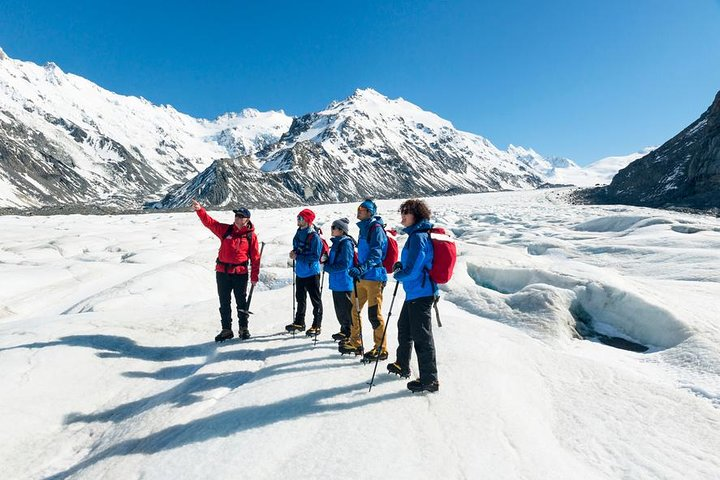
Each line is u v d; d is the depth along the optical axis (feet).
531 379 17.93
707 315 26.32
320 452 12.30
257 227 93.61
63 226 91.40
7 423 14.61
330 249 21.20
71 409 16.17
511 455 12.44
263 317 26.05
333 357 19.30
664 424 14.71
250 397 15.47
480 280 40.91
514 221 110.22
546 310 28.32
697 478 11.82
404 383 16.57
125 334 22.44
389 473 11.44
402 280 15.83
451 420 14.01
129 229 88.38
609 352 24.61
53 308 41.55
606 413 15.51
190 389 16.88
